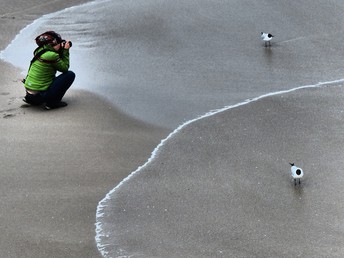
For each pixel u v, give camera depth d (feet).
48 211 32.09
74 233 30.45
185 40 54.54
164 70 49.37
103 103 43.91
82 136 39.37
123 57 51.67
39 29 56.75
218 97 44.86
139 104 43.86
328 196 33.09
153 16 59.00
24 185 34.27
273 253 28.68
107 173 35.55
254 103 43.70
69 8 61.67
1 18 58.95
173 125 41.11
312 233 30.09
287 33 55.36
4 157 36.86
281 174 35.22
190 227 30.86
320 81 46.83
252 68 49.39
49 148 37.91
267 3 61.41
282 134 39.50
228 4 61.26
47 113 42.37
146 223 31.32
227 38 54.75
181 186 34.37
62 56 42.09
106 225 31.14
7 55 51.55
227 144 38.58
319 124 40.50
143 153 37.70
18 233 30.27
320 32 55.31
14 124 40.63
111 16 59.26
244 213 31.86
